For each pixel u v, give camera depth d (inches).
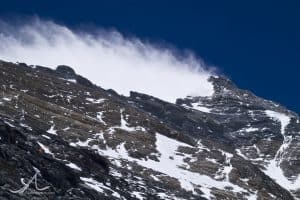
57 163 5447.8
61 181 5103.3
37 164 5088.6
